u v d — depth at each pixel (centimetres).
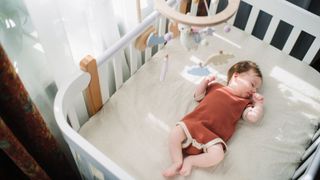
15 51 99
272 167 117
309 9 146
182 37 102
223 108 125
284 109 132
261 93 137
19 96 77
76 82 102
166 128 124
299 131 127
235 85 134
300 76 141
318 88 138
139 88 134
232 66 141
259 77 135
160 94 133
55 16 96
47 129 96
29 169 92
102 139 119
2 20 90
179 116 128
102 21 115
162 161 115
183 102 132
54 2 92
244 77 134
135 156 116
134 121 125
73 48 114
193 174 113
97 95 118
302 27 132
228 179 113
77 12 104
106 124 123
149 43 119
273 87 138
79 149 88
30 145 99
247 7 152
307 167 103
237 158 118
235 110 127
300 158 121
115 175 82
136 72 139
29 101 82
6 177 108
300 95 136
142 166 113
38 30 94
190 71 117
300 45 159
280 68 143
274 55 147
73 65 114
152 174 112
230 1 95
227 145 122
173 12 92
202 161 113
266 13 150
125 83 135
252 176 114
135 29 116
